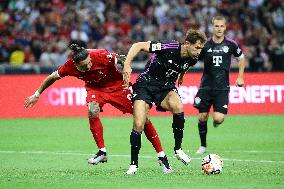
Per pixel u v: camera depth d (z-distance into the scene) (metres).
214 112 37.03
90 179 26.58
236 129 48.06
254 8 78.31
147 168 30.17
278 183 25.19
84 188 24.36
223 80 36.91
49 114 57.28
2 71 59.62
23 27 72.69
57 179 26.59
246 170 28.81
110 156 34.97
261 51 70.12
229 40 36.97
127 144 40.22
